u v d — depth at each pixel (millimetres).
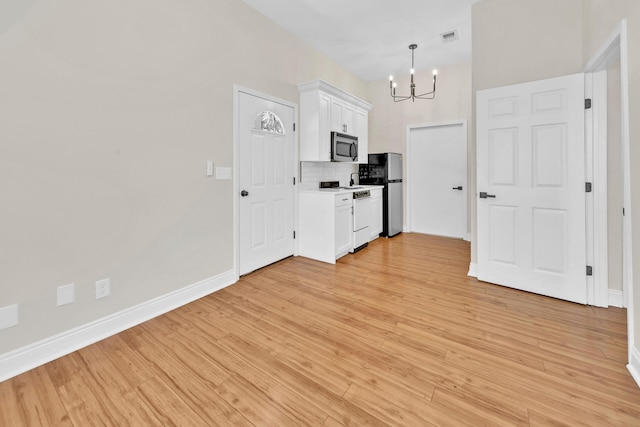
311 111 3594
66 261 1755
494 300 2402
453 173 4793
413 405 1316
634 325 1510
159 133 2191
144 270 2139
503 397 1354
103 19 1863
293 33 3518
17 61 1546
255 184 3088
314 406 1320
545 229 2436
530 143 2461
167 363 1635
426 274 3049
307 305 2346
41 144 1638
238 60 2812
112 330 1958
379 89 5328
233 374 1538
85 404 1344
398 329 1970
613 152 2176
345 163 4762
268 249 3309
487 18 2756
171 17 2240
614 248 2229
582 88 2221
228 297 2516
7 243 1546
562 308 2250
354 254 3830
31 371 1579
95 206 1868
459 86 4586
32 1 1583
